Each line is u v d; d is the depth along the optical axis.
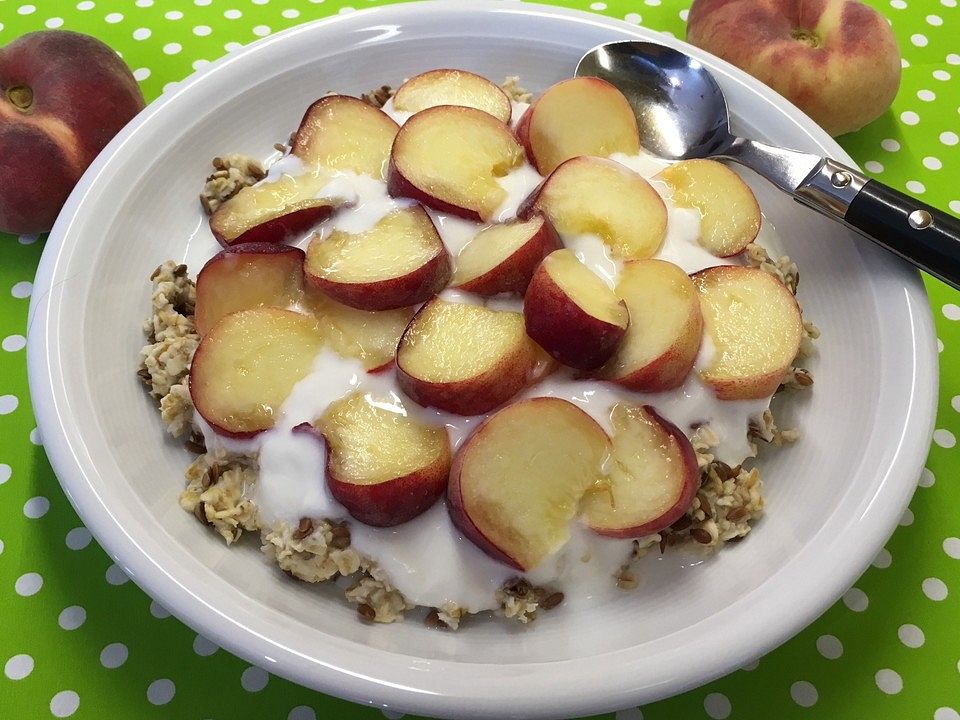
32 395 0.18
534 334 0.19
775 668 0.19
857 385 0.20
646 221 0.21
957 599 0.20
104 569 0.20
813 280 0.23
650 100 0.26
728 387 0.19
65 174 0.25
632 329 0.20
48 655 0.19
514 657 0.17
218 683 0.19
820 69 0.28
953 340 0.24
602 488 0.18
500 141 0.23
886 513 0.17
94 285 0.21
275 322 0.20
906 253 0.21
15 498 0.21
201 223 0.24
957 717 0.19
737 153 0.24
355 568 0.18
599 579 0.19
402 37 0.27
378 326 0.20
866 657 0.19
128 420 0.20
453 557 0.18
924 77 0.31
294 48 0.26
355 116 0.24
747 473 0.20
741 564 0.19
